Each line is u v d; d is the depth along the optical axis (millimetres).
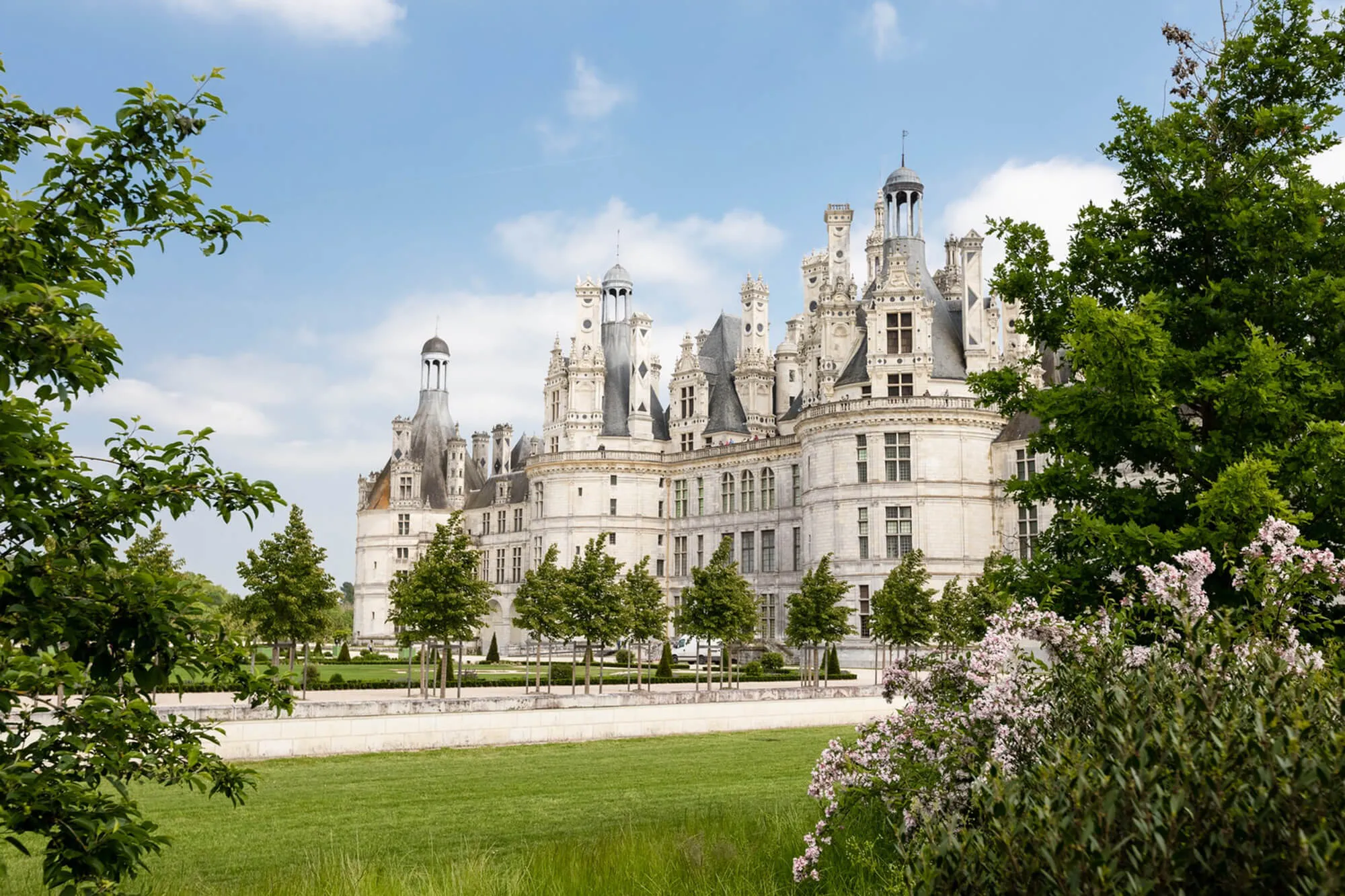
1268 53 20109
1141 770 7758
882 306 81000
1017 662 13023
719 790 25219
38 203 8875
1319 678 9375
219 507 9531
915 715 14867
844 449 80562
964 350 82188
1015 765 11492
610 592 57781
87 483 8672
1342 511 17172
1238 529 15820
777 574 94625
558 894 14180
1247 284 18984
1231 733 7770
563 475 105500
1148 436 18031
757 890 13773
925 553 76875
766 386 104500
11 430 7680
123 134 9227
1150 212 20359
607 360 110625
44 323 8250
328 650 131000
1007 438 79750
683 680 69375
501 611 127250
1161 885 7074
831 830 14492
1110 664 11094
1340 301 17359
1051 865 7152
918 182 86375
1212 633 11117
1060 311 21266
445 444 147000
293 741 32469
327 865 16109
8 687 8320
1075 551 19875
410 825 21141
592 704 43812
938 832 9227
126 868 8641
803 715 43000
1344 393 17938
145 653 8734
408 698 52125
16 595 8359
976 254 82688
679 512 106125
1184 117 20312
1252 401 17203
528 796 24781
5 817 7781
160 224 9852
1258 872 7000
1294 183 18875
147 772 9469
